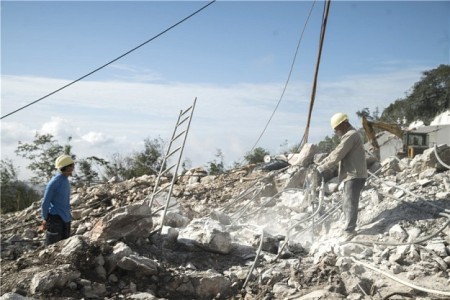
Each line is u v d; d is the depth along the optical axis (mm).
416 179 9797
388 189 8938
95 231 6445
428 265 6004
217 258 6543
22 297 4785
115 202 11789
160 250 6469
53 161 19281
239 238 7535
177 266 6191
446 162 10305
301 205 9102
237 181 13453
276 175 11734
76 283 5301
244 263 6488
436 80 51906
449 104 50094
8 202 17406
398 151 19938
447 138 18938
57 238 6902
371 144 19297
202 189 12945
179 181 14508
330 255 6176
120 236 6367
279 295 5523
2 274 5570
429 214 7566
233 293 5711
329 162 7172
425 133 19281
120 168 19047
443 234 6863
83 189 13672
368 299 5277
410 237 6883
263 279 5859
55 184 6887
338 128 7355
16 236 8898
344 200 7250
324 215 8219
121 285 5516
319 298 5211
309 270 5848
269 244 6992
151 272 5664
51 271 5281
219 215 8797
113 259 5656
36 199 17562
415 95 52906
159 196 9531
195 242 6598
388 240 6957
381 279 5754
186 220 8141
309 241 7766
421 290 5367
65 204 7016
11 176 17984
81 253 5648
